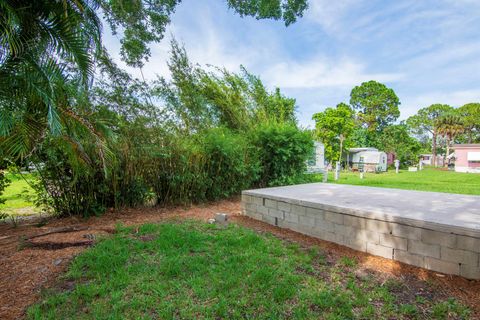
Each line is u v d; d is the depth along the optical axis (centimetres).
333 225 329
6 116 238
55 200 443
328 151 2373
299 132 752
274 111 915
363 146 3094
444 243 238
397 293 208
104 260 258
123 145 471
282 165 740
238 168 623
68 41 274
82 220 435
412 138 3316
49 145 373
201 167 571
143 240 325
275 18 643
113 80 474
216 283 219
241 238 334
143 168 509
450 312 181
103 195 471
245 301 194
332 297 200
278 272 240
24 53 246
